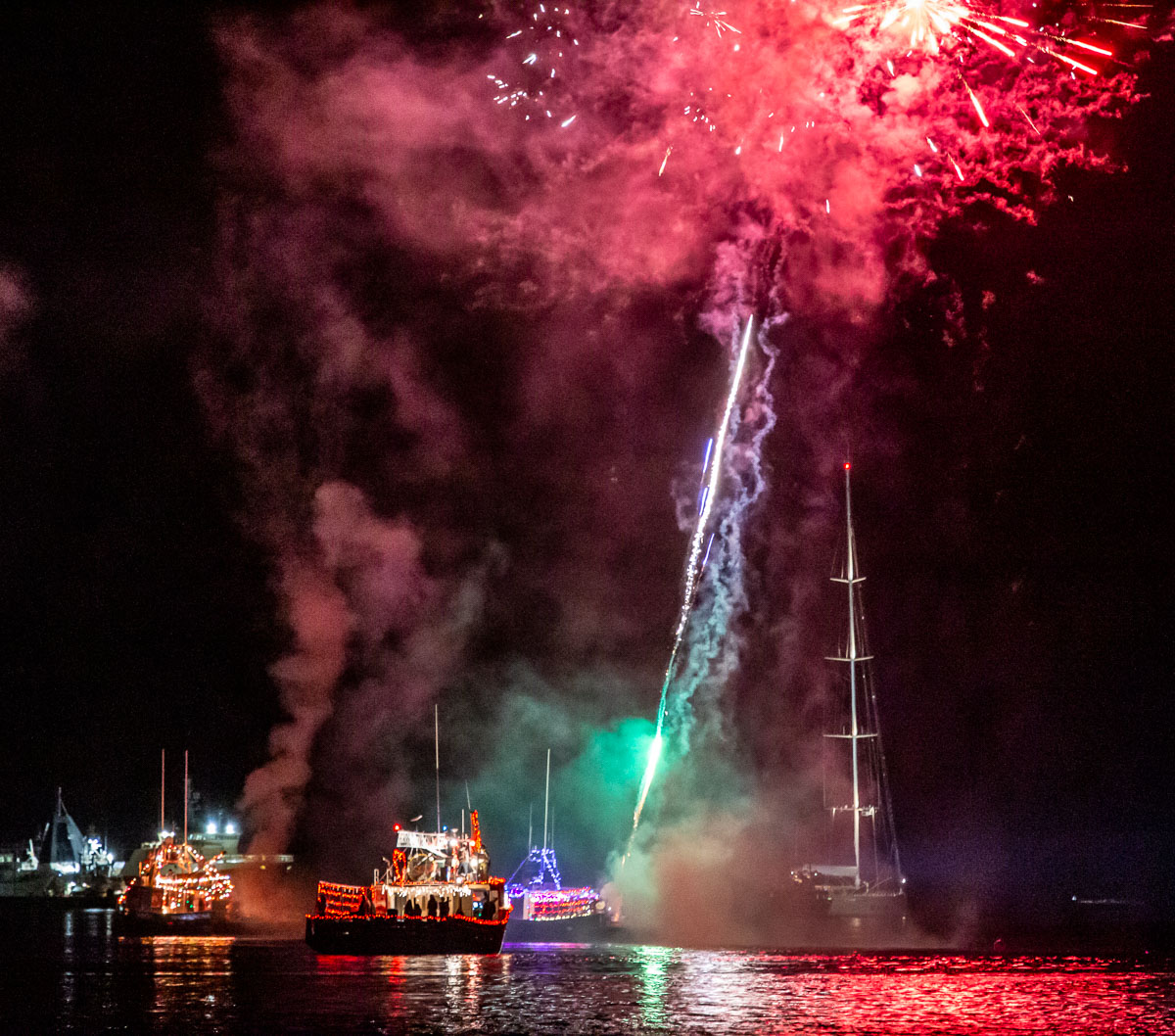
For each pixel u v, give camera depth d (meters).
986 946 89.19
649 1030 49.72
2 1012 54.59
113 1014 53.78
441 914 76.00
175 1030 50.12
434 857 77.00
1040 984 64.06
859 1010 55.03
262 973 67.69
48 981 65.62
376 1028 50.25
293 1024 51.09
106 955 80.25
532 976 66.00
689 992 60.16
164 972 68.75
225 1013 53.81
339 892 77.31
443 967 69.81
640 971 68.19
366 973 67.31
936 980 65.31
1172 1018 52.94
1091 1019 52.75
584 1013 53.56
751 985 62.88
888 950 83.75
